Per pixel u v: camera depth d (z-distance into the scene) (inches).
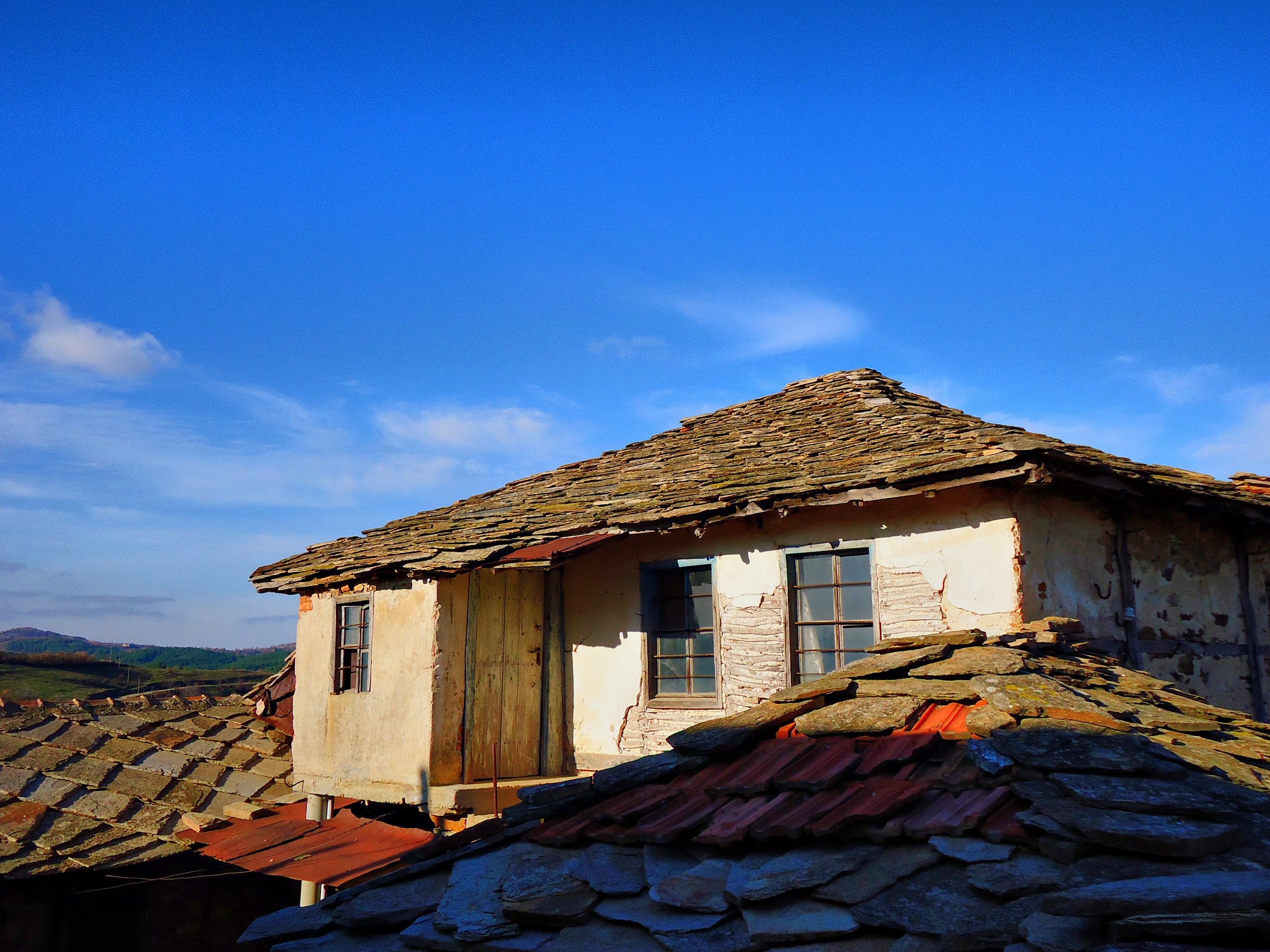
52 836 423.2
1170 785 145.2
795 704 217.5
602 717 408.8
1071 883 123.1
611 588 414.3
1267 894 105.5
